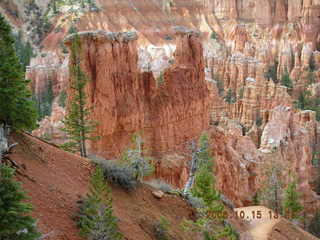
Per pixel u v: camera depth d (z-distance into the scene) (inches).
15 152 907.4
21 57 4407.0
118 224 914.1
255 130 3164.4
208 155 1625.2
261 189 2201.0
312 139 3321.9
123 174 1119.6
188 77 2138.3
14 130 988.6
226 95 4379.9
